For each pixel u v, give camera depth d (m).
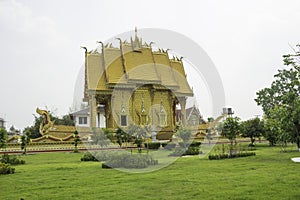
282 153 20.52
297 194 7.86
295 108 17.77
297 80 13.20
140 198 8.11
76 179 11.91
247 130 30.64
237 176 11.16
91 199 8.20
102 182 10.89
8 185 11.06
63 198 8.48
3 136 23.78
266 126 29.50
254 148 26.89
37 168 16.61
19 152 31.34
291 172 11.59
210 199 7.73
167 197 8.13
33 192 9.57
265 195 7.90
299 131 18.09
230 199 7.64
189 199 7.81
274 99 45.34
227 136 19.92
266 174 11.35
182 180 10.64
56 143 35.00
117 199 8.08
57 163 19.59
